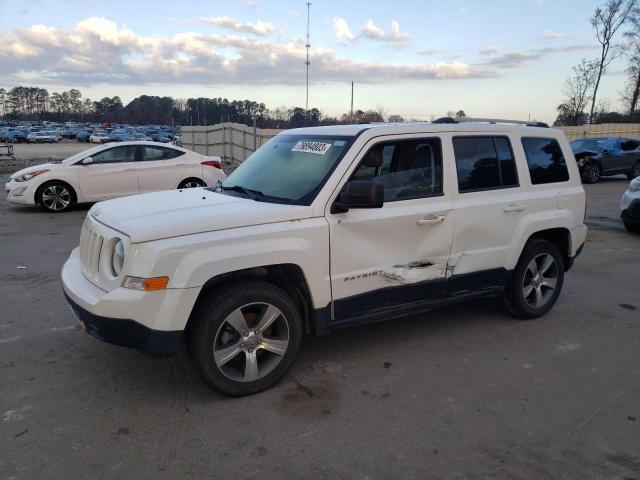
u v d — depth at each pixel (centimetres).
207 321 343
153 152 1199
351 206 367
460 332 490
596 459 302
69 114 15538
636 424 339
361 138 405
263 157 470
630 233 997
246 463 293
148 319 325
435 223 429
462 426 333
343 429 328
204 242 336
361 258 395
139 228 333
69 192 1141
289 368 381
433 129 440
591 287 643
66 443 308
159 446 307
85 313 340
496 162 477
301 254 365
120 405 351
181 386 378
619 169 1941
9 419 331
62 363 411
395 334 482
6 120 14975
